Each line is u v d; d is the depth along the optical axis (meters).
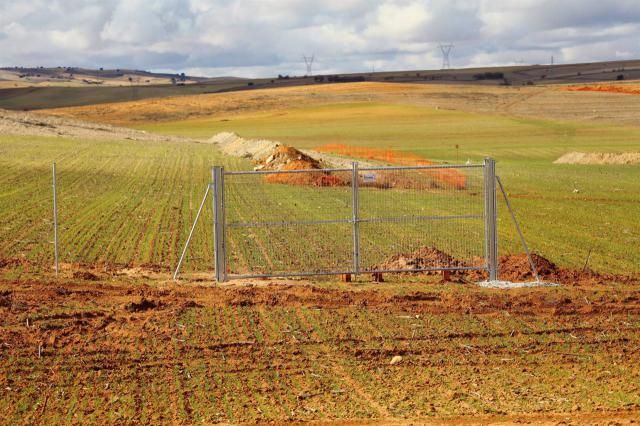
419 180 48.47
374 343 15.59
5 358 14.47
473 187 45.31
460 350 15.25
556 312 17.84
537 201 42.59
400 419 12.01
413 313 17.72
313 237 27.73
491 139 109.38
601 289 20.25
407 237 27.94
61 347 15.17
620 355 15.03
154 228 30.53
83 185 46.16
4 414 12.08
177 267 21.27
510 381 13.65
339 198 40.12
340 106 181.75
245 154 69.12
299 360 14.61
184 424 11.75
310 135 120.88
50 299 18.64
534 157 84.88
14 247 26.03
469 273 22.23
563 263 24.34
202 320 17.00
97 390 13.06
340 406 12.50
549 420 11.98
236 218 32.66
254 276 20.42
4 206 36.12
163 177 52.12
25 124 98.88
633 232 31.02
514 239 28.95
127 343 15.45
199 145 90.19
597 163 74.25
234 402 12.62
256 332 16.17
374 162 70.44
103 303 18.36
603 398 12.88
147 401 12.62
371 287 20.25
